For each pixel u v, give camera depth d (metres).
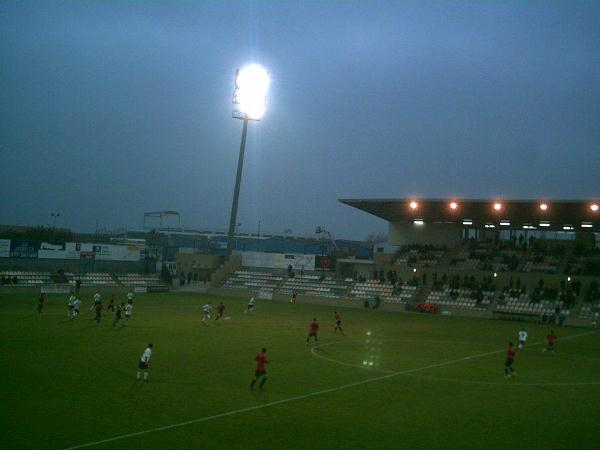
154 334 43.56
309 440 19.44
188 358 33.94
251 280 93.31
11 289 75.44
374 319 63.97
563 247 83.06
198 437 19.27
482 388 29.03
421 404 25.09
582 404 26.22
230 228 96.94
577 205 69.06
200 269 98.06
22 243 82.94
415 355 38.84
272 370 31.50
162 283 95.00
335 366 33.50
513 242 88.00
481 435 20.81
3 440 18.12
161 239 140.88
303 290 87.44
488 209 77.50
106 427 19.92
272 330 49.44
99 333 42.62
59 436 18.75
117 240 123.31
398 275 85.62
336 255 115.38
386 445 19.22
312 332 42.91
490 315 71.44
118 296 77.31
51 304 62.12
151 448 17.98
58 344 36.84
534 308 70.19
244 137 95.56
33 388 25.00
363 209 86.75
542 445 19.91
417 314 73.44
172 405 23.14
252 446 18.59
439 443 19.67
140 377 28.00
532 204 70.94
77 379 27.11
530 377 32.44
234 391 26.02
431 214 86.50
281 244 153.12
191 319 55.06
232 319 57.16
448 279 81.62
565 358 40.12
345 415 22.77
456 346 44.19
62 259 87.12
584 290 71.94
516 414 24.00
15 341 37.28
